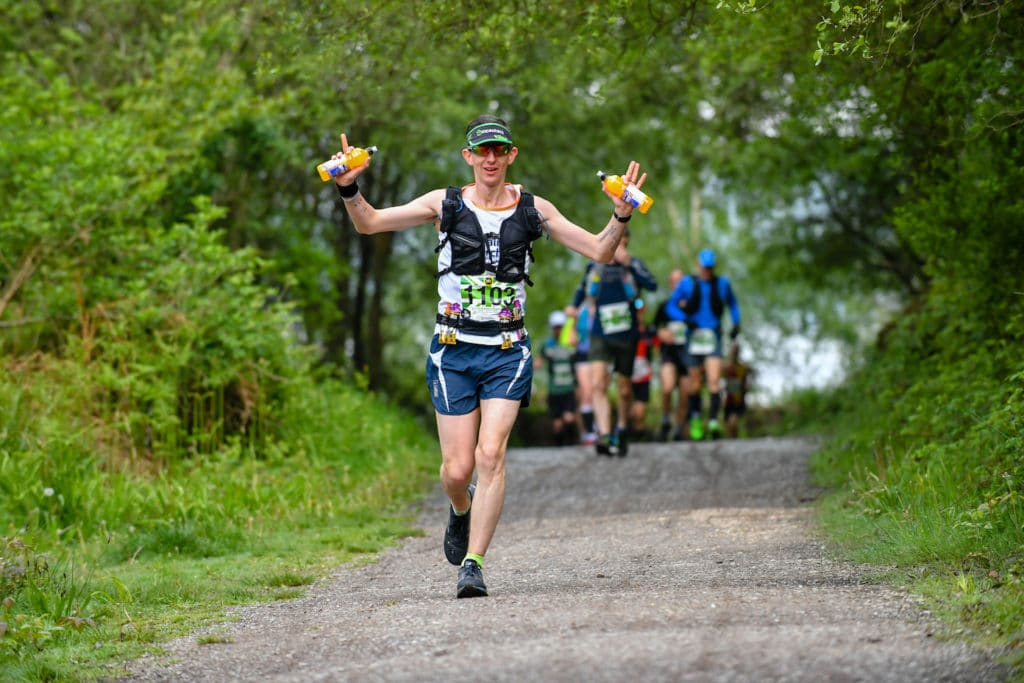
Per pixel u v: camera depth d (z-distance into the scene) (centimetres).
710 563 1243
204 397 2203
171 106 2762
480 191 1083
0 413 1916
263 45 2222
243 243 3441
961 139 1806
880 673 740
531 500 2033
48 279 2283
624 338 2523
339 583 1334
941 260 2048
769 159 3888
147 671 902
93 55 3133
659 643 815
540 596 1065
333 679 803
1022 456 1310
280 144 3005
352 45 1875
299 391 2425
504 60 1903
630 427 3494
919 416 1780
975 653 781
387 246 4447
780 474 2147
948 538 1166
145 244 2367
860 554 1215
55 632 1046
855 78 1964
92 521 1695
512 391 1094
